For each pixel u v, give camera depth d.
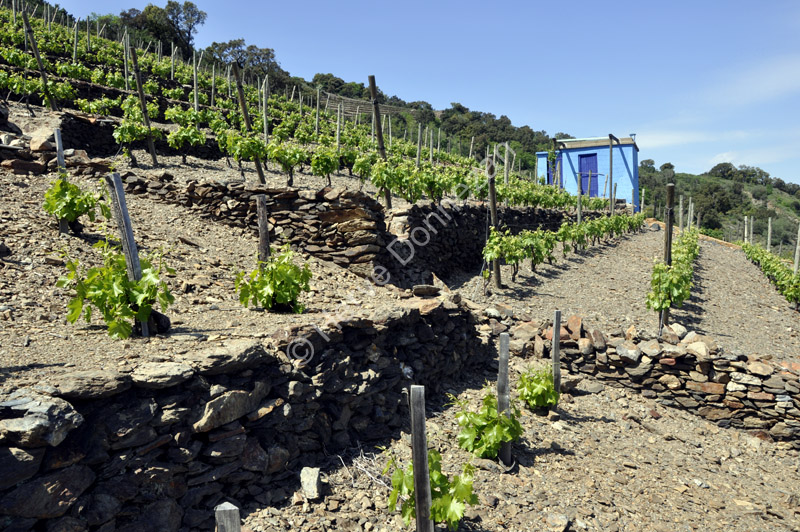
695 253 19.47
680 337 10.43
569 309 11.80
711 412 7.86
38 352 3.84
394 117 68.56
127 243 4.52
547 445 6.38
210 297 6.52
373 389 5.65
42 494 2.87
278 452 4.35
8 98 15.49
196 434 3.79
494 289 12.38
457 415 5.82
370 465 5.05
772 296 17.84
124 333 4.36
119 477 3.30
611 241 22.45
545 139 74.06
